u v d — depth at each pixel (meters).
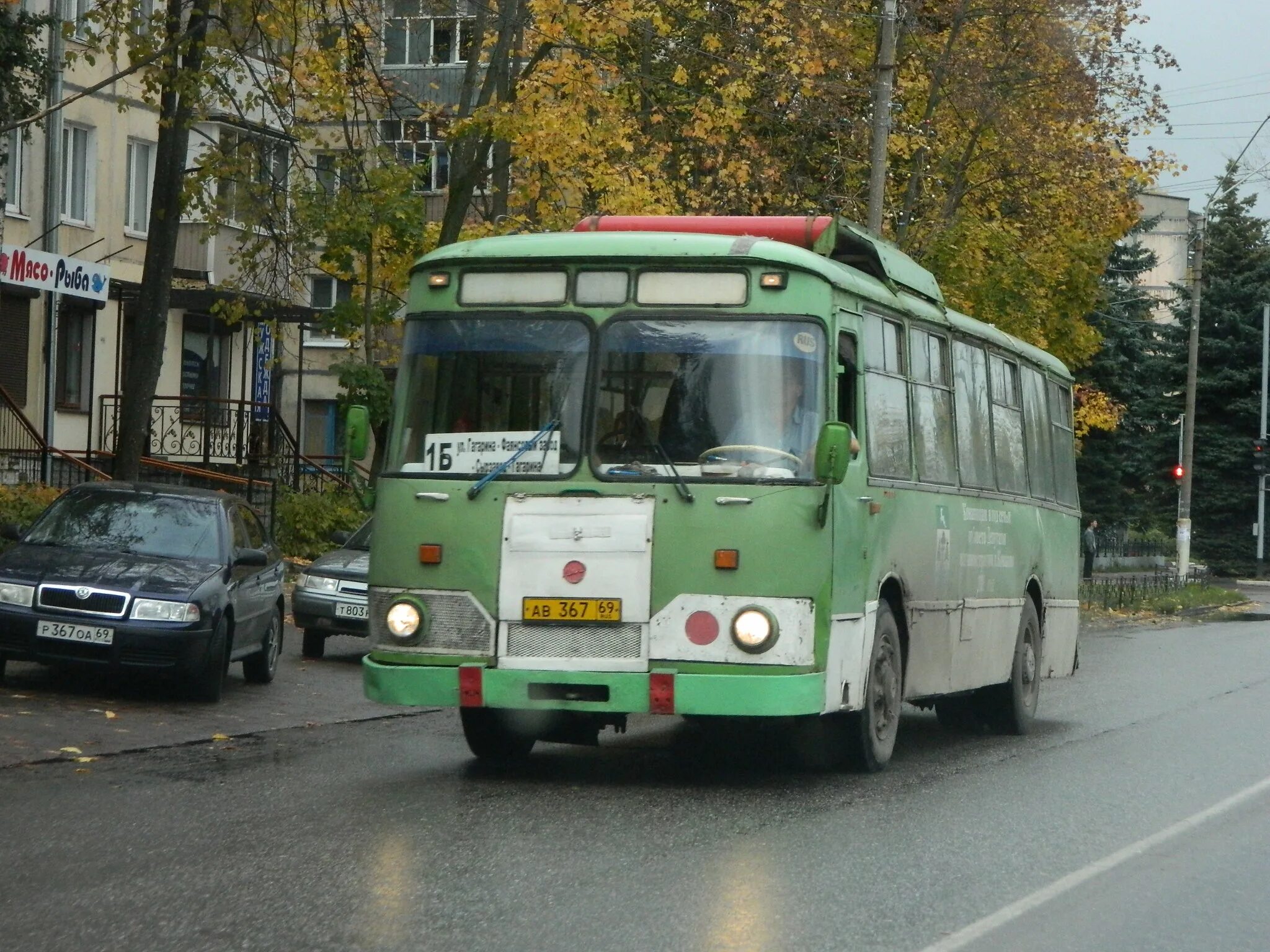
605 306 13.30
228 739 16.38
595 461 13.09
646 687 12.76
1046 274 42.09
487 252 13.50
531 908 8.73
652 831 11.21
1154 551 84.25
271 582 21.34
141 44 29.45
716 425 13.05
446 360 13.52
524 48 33.00
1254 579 85.50
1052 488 21.50
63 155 42.00
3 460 37.84
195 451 44.53
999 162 41.50
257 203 31.62
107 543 19.17
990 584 18.08
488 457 13.25
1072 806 12.97
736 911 8.79
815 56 36.22
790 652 12.80
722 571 12.82
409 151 41.09
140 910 8.55
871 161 31.16
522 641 13.01
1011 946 8.30
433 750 15.79
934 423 16.33
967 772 15.04
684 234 14.09
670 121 35.91
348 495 40.03
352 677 22.50
